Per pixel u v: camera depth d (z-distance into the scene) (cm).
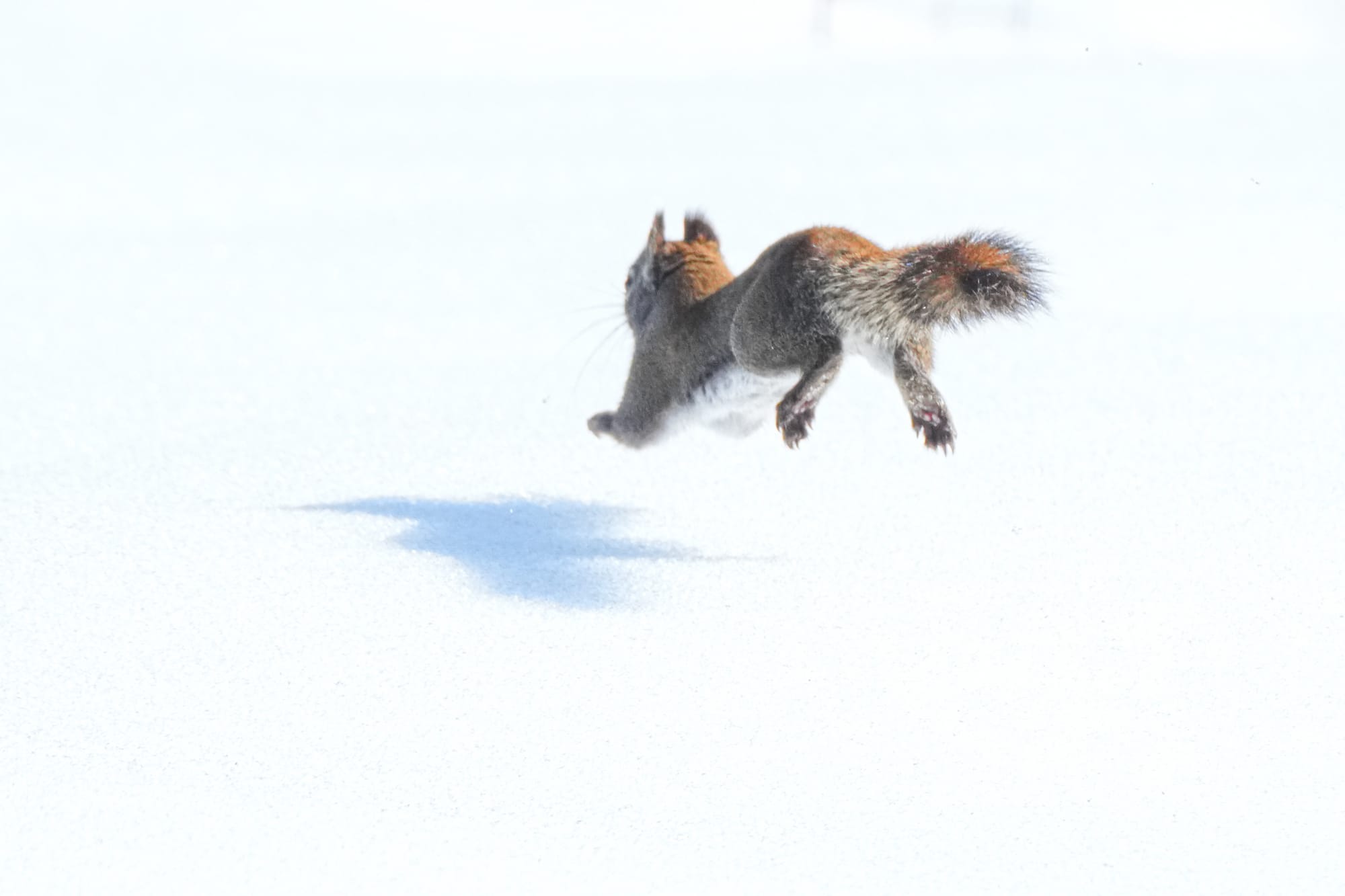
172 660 1595
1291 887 1138
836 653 1595
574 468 2372
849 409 2659
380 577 1852
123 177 6475
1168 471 2222
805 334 1872
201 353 3288
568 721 1441
